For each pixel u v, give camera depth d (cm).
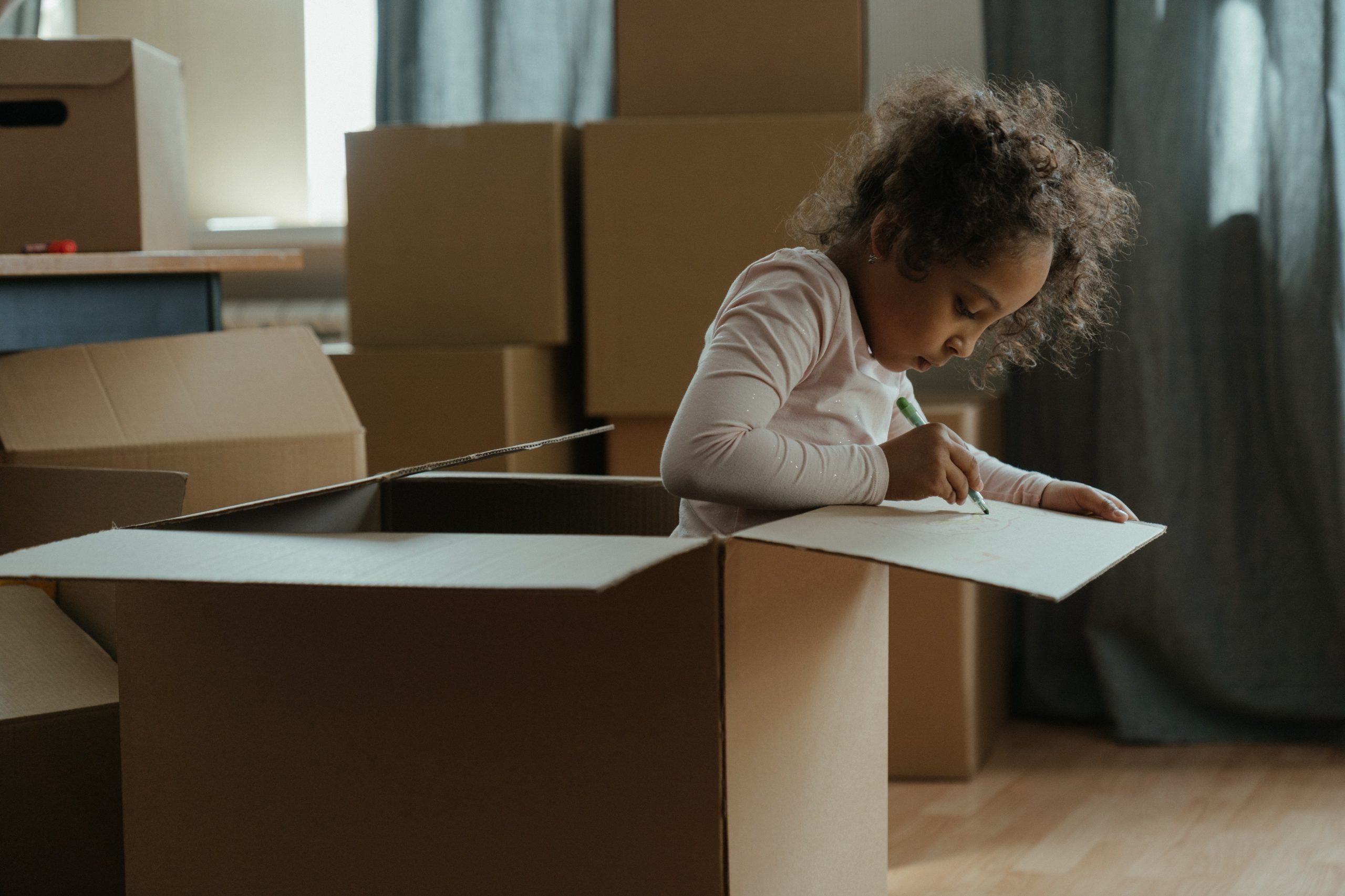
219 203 269
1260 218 192
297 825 77
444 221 186
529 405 182
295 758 77
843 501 86
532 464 183
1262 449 197
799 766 81
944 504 93
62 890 97
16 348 139
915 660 181
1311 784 178
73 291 146
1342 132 183
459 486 112
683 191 177
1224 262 195
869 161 105
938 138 96
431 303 187
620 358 180
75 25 267
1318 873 146
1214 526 197
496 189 184
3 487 121
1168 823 163
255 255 163
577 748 72
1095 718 212
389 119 229
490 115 227
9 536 121
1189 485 196
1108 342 196
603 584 57
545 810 73
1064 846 156
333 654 76
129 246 162
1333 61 183
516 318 185
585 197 180
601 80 225
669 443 85
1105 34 196
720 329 92
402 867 76
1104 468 199
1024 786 179
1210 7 192
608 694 71
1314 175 187
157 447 123
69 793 97
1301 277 188
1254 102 192
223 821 79
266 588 77
